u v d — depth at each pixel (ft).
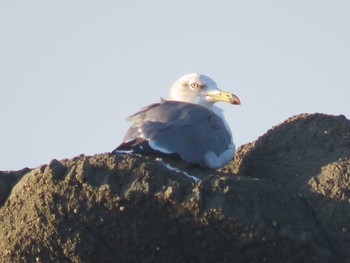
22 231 55.21
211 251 56.13
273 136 63.57
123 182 54.90
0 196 57.98
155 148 60.64
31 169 59.41
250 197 55.77
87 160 55.52
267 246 56.08
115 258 55.52
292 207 57.16
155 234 55.36
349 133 62.64
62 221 54.75
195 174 60.64
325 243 57.41
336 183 59.11
